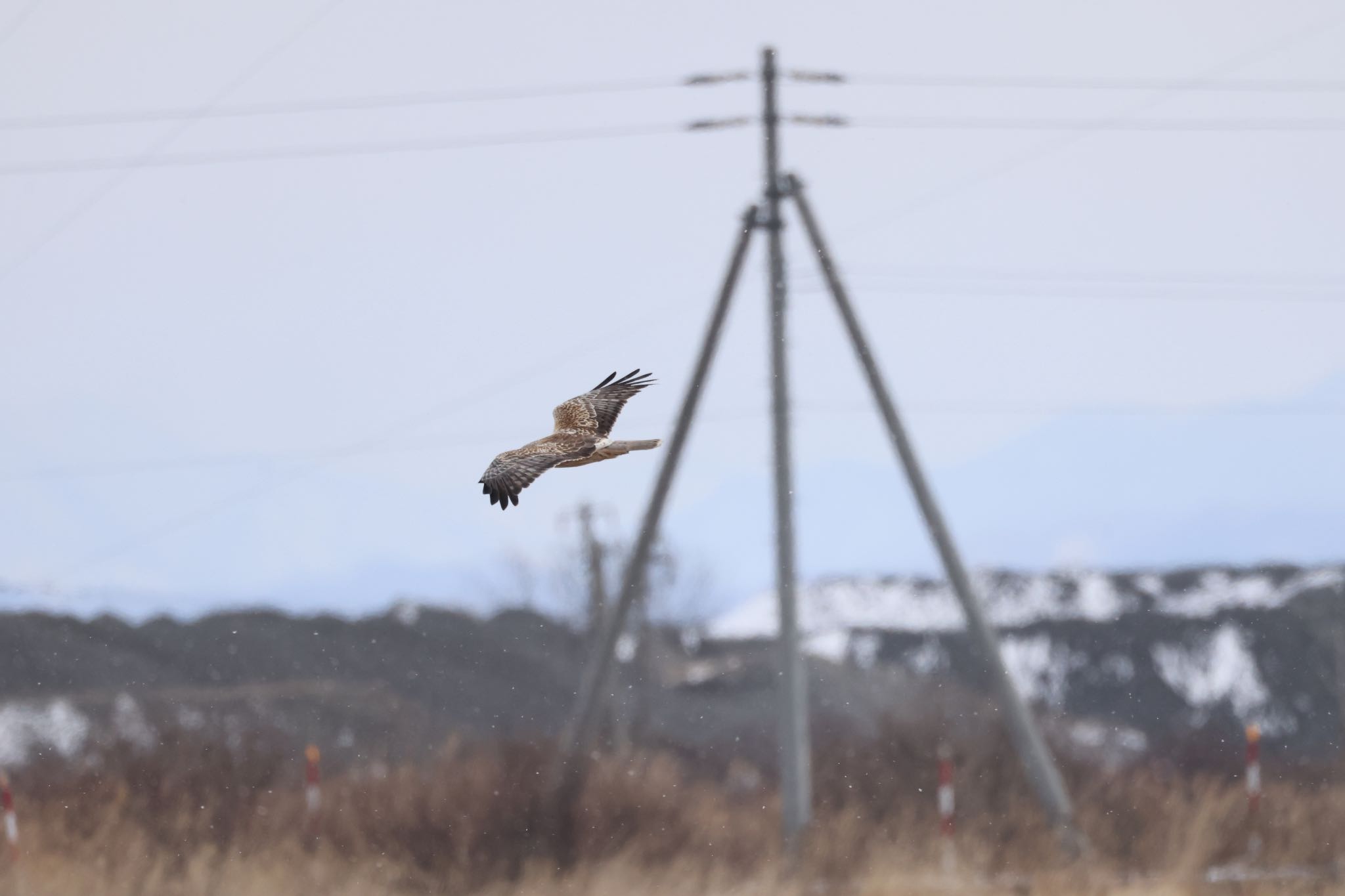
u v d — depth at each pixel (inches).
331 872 737.6
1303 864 798.5
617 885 722.8
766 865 757.9
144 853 747.4
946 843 783.1
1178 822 825.5
